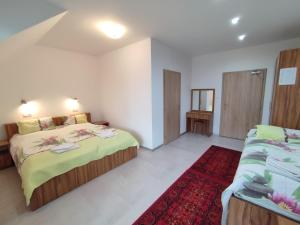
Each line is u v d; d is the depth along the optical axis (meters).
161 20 2.36
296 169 1.31
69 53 4.03
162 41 3.34
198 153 3.34
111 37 2.98
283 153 1.70
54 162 2.01
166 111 3.84
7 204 1.91
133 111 3.77
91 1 1.85
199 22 2.44
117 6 1.96
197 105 4.88
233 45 3.65
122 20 2.34
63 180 2.07
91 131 3.27
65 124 3.85
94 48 3.78
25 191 1.76
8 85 3.15
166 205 1.85
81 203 1.91
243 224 1.24
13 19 1.78
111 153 2.65
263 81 3.69
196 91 4.85
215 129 4.68
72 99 4.19
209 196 1.99
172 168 2.72
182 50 4.05
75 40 3.18
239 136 4.23
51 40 3.18
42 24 2.02
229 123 4.36
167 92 3.80
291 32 2.88
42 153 2.19
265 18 2.32
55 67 3.79
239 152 3.35
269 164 1.42
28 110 3.45
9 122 3.22
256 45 3.66
